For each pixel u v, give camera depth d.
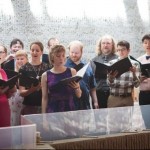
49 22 4.59
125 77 3.45
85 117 2.79
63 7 4.64
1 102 3.07
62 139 2.70
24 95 3.32
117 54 3.74
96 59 3.80
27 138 2.35
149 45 3.87
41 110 3.37
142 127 2.94
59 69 3.22
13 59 3.83
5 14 4.39
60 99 3.17
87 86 3.53
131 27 5.01
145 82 3.73
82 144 2.56
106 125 2.84
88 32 4.79
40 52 3.51
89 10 4.77
